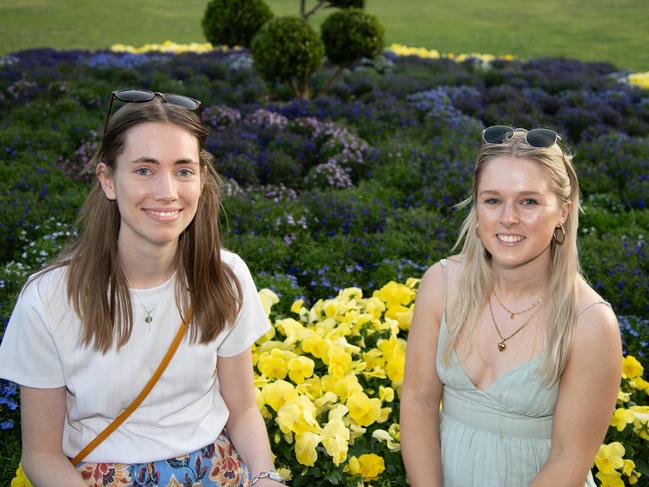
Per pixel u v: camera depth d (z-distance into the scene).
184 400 2.20
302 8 13.18
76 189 6.77
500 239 2.18
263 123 9.21
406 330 3.60
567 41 24.59
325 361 2.96
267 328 2.35
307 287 5.35
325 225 6.23
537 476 2.21
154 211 2.02
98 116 9.69
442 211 6.87
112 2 31.11
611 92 12.55
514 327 2.28
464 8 32.38
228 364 2.32
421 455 2.37
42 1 30.45
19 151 7.88
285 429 2.55
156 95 2.09
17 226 5.68
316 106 10.39
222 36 14.74
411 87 11.93
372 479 2.70
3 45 21.38
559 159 2.17
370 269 5.54
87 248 2.08
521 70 15.04
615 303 4.93
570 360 2.20
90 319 2.03
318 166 7.78
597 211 6.95
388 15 30.19
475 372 2.31
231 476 2.23
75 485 2.03
